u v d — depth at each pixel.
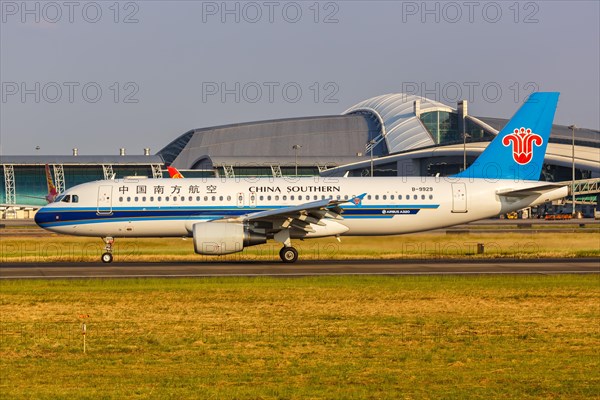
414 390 64.06
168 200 178.62
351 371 70.62
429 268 154.00
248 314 100.44
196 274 144.25
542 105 185.88
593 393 63.03
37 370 71.44
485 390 64.00
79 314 101.00
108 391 63.84
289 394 62.75
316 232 173.88
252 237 162.50
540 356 76.69
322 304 108.31
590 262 165.38
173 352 78.62
